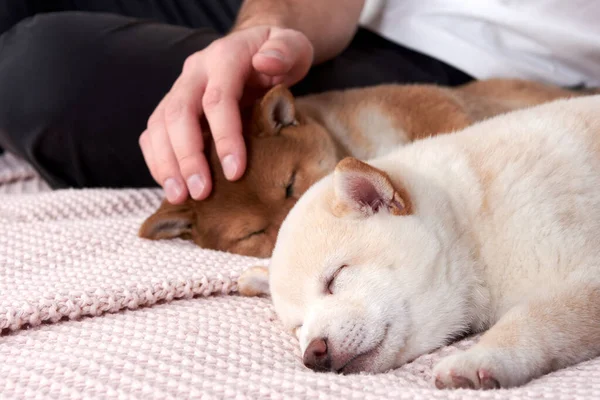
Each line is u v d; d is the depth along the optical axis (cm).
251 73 108
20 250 99
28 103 111
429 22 127
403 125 113
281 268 87
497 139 90
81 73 110
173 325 87
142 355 82
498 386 77
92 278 93
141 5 138
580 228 83
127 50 112
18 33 116
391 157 93
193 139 100
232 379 79
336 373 82
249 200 103
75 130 111
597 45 119
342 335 82
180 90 102
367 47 130
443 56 126
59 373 81
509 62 124
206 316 89
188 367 81
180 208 103
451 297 84
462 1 124
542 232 84
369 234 85
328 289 85
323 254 85
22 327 89
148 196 111
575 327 79
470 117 114
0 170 128
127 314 90
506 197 86
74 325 89
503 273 85
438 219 86
